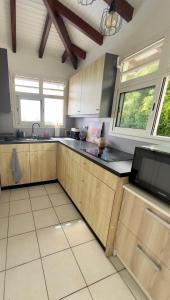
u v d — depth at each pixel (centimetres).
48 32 249
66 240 169
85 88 250
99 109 216
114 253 153
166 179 100
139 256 119
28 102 316
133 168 125
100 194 156
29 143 265
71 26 246
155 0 158
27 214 208
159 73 157
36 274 131
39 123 334
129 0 179
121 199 135
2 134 295
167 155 98
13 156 255
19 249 154
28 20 242
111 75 210
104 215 151
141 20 175
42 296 116
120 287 125
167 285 97
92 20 220
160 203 104
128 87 198
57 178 309
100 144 237
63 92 344
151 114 170
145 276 115
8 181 267
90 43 266
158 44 162
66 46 275
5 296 114
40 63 307
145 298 118
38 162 282
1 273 130
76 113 288
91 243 167
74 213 215
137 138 190
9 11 222
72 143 259
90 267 140
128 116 210
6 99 249
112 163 154
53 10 212
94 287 124
